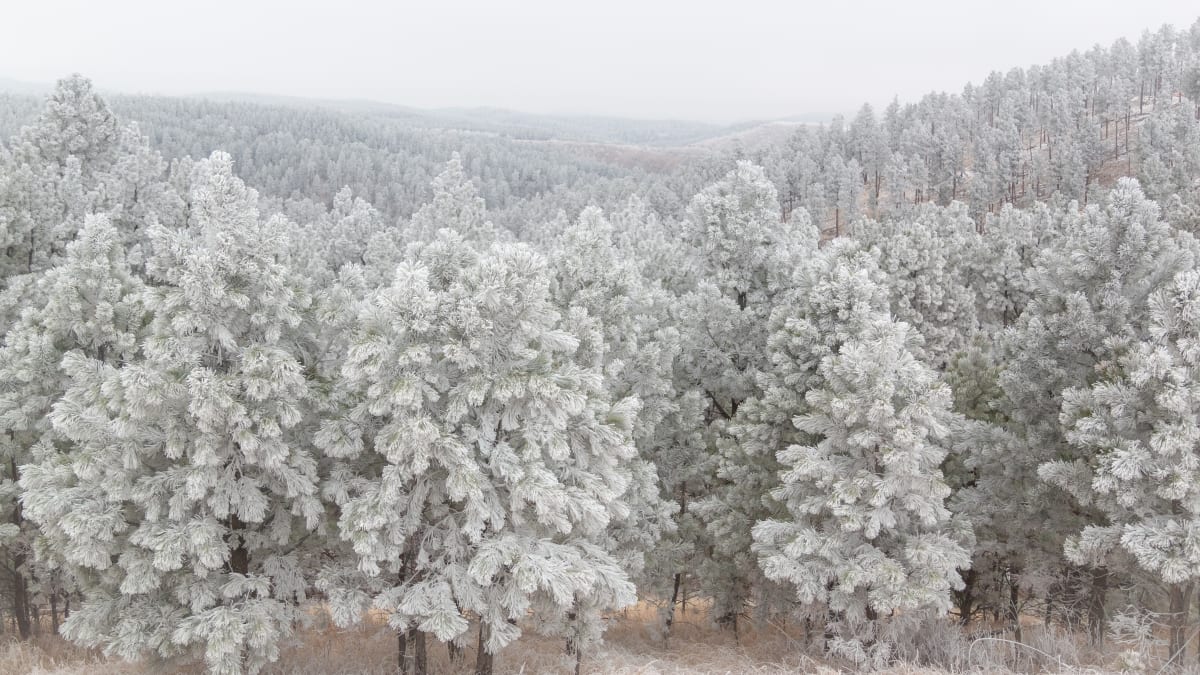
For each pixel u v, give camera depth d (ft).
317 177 574.15
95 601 37.88
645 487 52.54
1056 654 46.32
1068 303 51.24
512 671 48.73
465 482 35.22
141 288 48.67
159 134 583.58
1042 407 53.83
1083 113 371.76
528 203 512.22
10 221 60.59
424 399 37.14
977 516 55.21
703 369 65.21
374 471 41.52
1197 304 40.01
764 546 49.83
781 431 55.31
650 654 58.95
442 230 43.68
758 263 65.62
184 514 35.81
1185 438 39.58
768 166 388.57
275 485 37.78
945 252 132.26
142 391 32.86
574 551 40.04
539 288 37.29
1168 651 45.91
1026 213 185.57
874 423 43.83
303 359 40.70
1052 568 55.36
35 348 47.03
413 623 41.52
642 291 61.57
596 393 43.86
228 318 36.09
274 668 45.39
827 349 50.37
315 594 44.52
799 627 67.05
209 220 36.09
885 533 48.60
